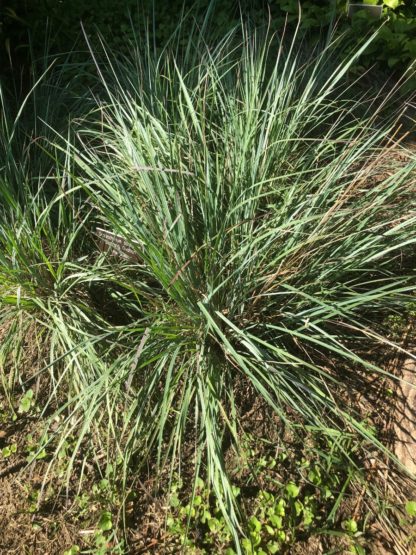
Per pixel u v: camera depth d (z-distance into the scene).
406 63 1.55
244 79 1.26
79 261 1.03
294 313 0.98
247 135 1.05
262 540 0.85
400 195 1.07
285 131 1.16
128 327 0.91
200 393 0.87
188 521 0.82
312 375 0.97
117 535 0.86
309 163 1.18
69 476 0.83
